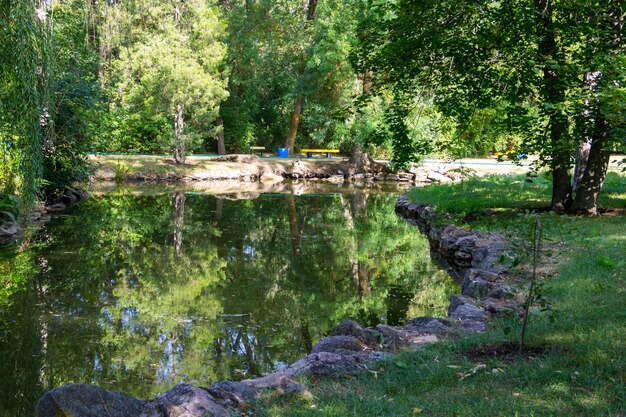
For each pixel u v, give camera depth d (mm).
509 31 12555
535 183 19891
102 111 22219
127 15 24422
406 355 5223
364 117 32375
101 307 9281
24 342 7598
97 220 17703
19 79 9258
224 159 33781
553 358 4797
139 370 6746
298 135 42312
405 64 13180
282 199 24234
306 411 4055
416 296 10344
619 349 4859
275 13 34688
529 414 3795
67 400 3873
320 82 33500
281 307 9570
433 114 16375
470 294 7977
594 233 10398
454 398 4160
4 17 9039
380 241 15625
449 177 33000
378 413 3975
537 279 7922
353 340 5711
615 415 3705
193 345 7645
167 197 23812
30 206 11008
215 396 4375
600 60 10922
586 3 11602
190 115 31797
